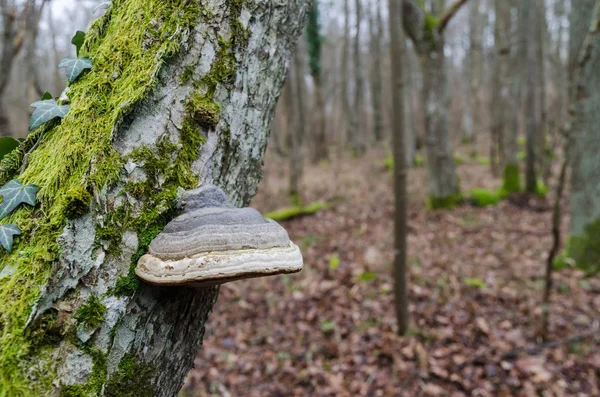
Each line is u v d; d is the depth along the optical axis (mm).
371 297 5766
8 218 1200
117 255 1199
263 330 5199
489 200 11656
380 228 9297
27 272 1097
